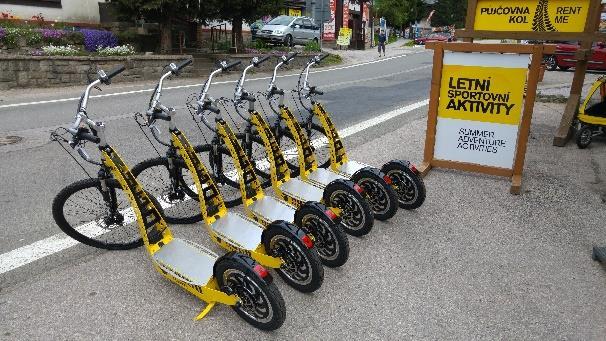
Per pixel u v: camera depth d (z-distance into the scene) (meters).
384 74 17.28
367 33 40.44
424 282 3.47
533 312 3.15
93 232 3.96
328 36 33.31
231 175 4.83
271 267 3.41
